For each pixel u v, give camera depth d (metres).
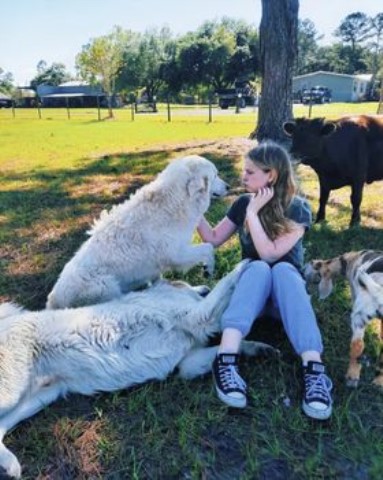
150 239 3.40
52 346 2.53
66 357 2.56
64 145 15.34
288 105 10.58
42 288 4.10
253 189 2.92
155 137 17.08
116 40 45.91
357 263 2.92
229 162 9.26
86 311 2.72
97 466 2.20
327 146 5.29
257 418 2.45
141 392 2.66
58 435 2.37
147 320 2.73
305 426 2.37
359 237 5.09
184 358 2.81
